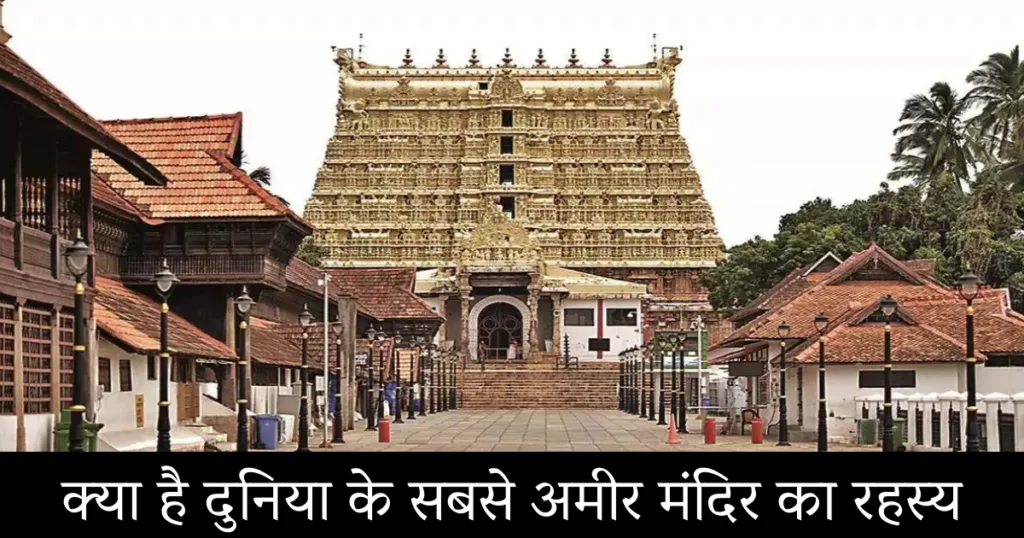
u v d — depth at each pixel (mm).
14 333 34906
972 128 123938
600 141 156750
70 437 29969
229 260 56969
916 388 60000
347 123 156250
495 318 140375
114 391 44469
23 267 35625
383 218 153875
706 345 105125
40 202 39812
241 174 58062
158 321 50219
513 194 153375
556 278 142500
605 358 140000
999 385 60500
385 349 91625
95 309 45094
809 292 70062
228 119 60438
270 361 61031
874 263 70875
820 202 134000
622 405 114500
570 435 67188
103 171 58000
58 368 38156
